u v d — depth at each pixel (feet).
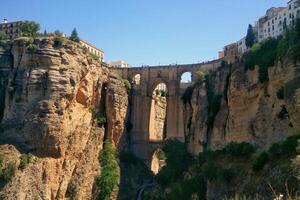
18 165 320.29
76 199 348.38
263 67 250.98
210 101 336.90
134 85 449.48
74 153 357.41
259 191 186.80
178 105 424.05
